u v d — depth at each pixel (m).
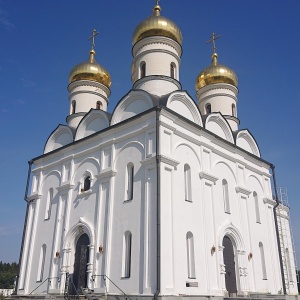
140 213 19.66
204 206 21.91
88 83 32.25
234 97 33.25
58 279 22.64
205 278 20.08
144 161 20.33
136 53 30.11
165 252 18.03
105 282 19.66
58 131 29.52
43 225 25.92
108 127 23.56
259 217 27.17
